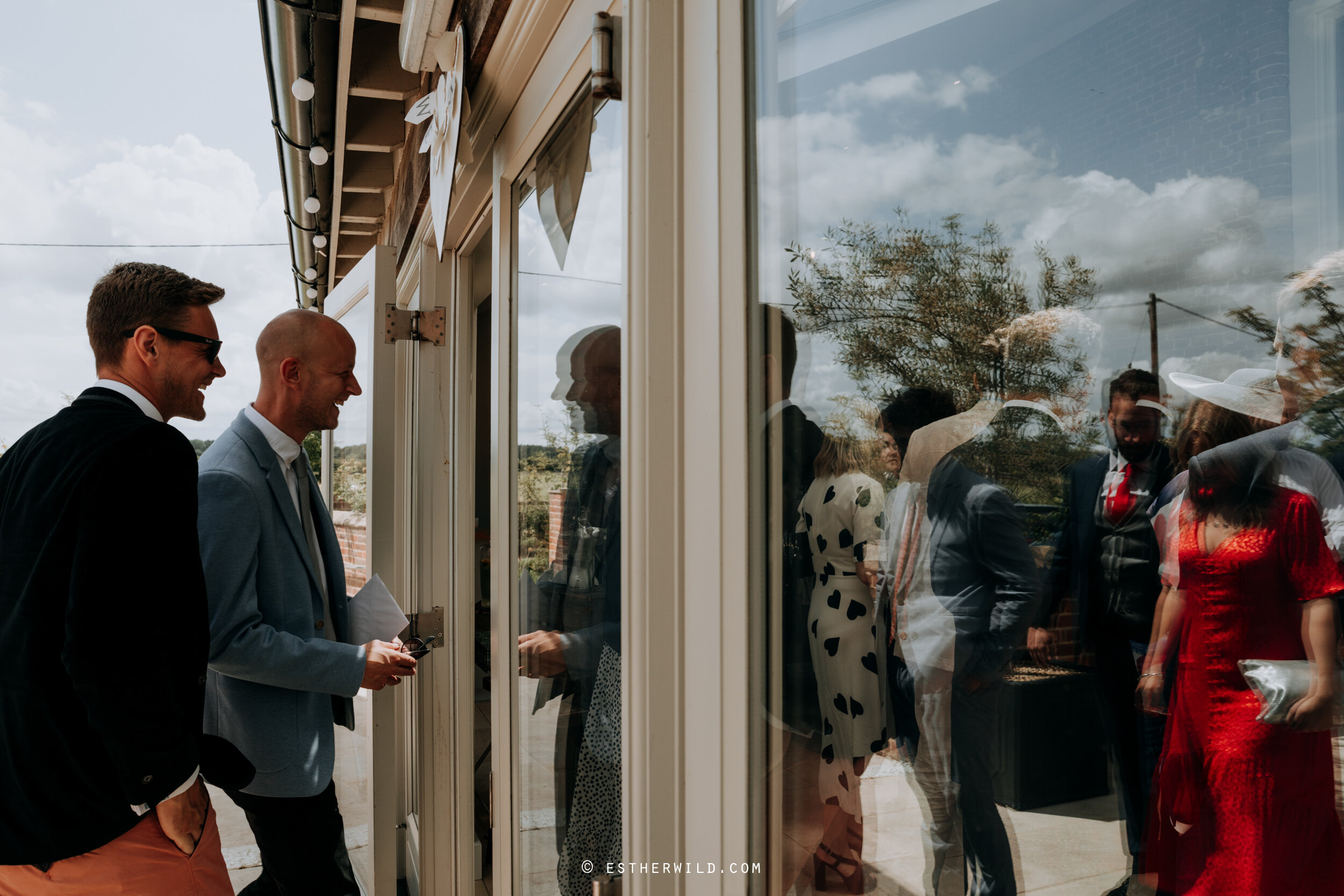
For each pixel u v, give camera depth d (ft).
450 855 7.45
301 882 5.37
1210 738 1.30
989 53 1.61
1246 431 1.25
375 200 13.01
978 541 1.66
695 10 2.64
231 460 5.22
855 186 1.97
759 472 2.34
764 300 2.33
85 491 3.86
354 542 8.21
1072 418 1.50
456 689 7.41
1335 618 1.17
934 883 1.78
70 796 3.88
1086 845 1.48
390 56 8.54
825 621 2.08
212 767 4.52
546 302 4.43
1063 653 1.51
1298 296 1.17
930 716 1.78
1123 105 1.38
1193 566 1.30
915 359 1.82
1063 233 1.49
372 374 6.93
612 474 3.47
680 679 2.71
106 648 3.76
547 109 4.11
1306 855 1.21
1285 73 1.17
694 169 2.65
